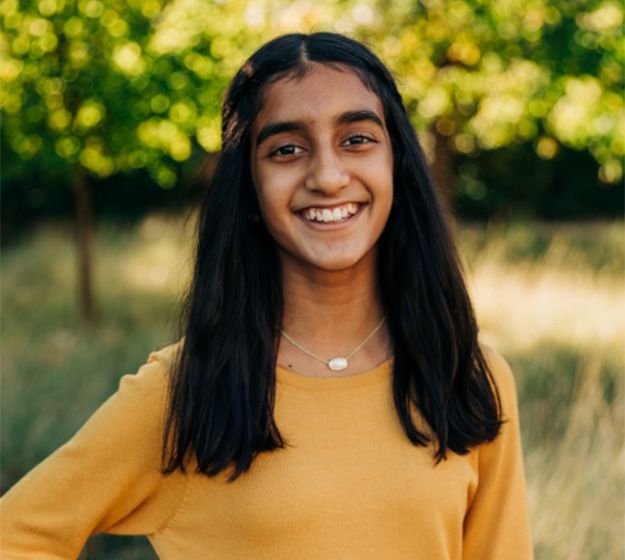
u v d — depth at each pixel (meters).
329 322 1.87
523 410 4.37
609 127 6.98
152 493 1.85
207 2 6.13
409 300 1.90
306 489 1.76
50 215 11.52
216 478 1.79
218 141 6.30
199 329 1.85
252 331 1.85
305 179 1.78
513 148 11.66
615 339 5.57
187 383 1.81
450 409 1.89
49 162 6.53
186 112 6.30
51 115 6.43
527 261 7.38
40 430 4.48
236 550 1.77
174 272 7.73
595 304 6.28
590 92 6.82
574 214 11.93
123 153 6.59
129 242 9.21
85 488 1.82
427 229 1.93
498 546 1.96
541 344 5.43
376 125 1.81
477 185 11.95
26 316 6.93
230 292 1.86
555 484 3.61
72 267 8.48
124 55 6.23
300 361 1.87
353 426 1.82
